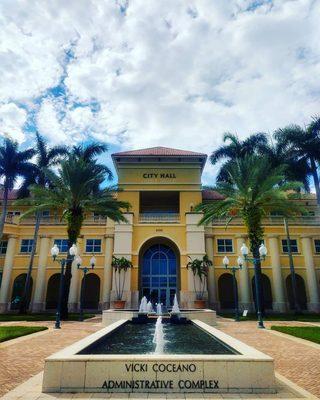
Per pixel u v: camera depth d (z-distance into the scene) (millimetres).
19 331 15078
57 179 27219
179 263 34406
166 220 35219
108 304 33062
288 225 36312
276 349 11133
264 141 34969
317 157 32750
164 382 6062
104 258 35031
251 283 34812
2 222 32188
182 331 13328
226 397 5770
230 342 8578
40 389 6234
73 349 7125
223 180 35219
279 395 5906
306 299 35938
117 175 37625
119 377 6086
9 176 33406
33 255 32438
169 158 37875
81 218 26875
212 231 36281
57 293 37312
